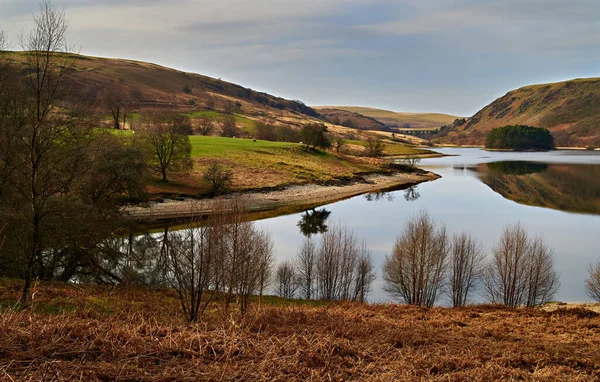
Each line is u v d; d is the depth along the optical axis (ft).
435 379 37.06
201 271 55.42
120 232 118.42
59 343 36.17
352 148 506.48
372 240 158.61
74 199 92.58
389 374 37.01
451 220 198.18
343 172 338.54
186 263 63.57
